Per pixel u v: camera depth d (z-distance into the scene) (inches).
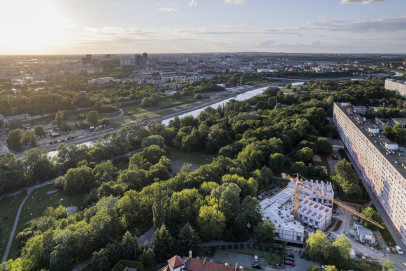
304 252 7199.8
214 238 7529.5
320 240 6840.6
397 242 7593.5
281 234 7677.2
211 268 5753.0
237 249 7337.6
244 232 7618.1
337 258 6648.6
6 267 5556.1
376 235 7859.3
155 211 7362.2
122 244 6697.8
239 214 7721.5
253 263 6815.9
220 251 7239.2
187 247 6879.9
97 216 7160.4
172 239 6939.0
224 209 7736.2
